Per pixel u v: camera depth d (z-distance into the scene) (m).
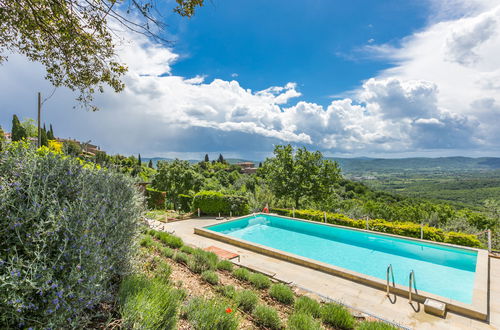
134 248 3.33
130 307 2.29
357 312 4.67
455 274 8.23
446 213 27.77
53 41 4.11
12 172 2.17
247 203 15.87
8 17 3.44
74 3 3.29
